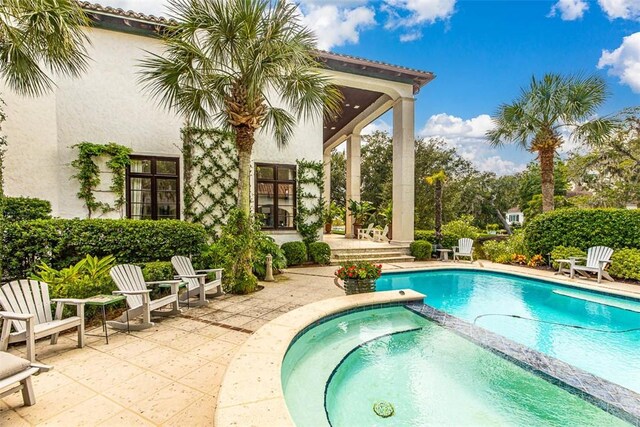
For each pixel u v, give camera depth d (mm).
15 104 7102
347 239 15016
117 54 8445
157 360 3426
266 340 3496
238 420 2027
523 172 30016
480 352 4043
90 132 8180
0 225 4684
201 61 6227
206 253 7391
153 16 8445
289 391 3219
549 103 10156
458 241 12148
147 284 5012
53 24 4430
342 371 3682
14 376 2395
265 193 10281
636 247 7848
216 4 5527
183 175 9117
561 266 8453
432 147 23453
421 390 3309
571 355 4262
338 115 14172
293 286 7242
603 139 10820
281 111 7512
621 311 6129
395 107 12055
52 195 7727
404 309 5496
